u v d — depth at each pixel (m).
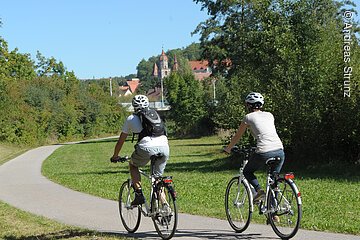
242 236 8.88
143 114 8.88
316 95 23.06
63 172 26.14
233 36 46.19
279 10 24.59
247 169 8.88
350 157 22.70
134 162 9.14
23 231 10.30
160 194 8.84
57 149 54.19
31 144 61.88
